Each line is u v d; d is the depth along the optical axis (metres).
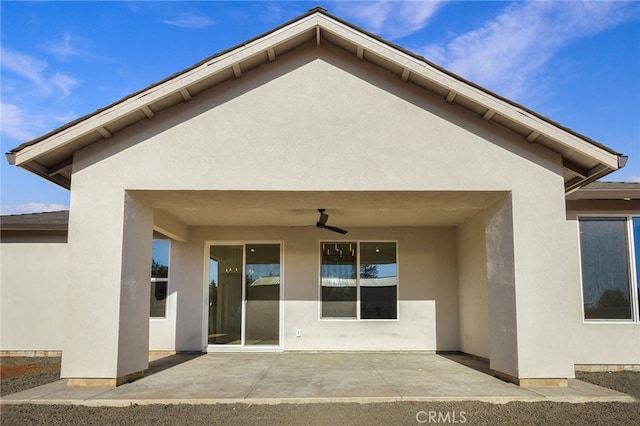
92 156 7.75
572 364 7.42
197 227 12.12
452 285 12.08
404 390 7.21
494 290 8.25
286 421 5.80
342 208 8.95
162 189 7.68
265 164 7.71
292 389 7.30
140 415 6.07
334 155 7.73
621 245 9.73
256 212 10.36
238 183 7.66
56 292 11.92
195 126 7.79
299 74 7.91
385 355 11.34
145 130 7.79
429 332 11.91
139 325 8.16
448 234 12.26
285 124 7.79
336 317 11.95
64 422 5.80
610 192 9.30
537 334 7.48
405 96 7.86
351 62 7.94
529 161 7.77
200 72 7.38
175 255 12.01
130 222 7.87
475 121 7.82
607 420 5.84
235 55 7.41
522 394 6.89
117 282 7.52
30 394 6.93
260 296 12.05
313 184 7.67
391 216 10.91
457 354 11.52
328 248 12.21
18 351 11.76
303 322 11.86
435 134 7.79
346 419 5.88
